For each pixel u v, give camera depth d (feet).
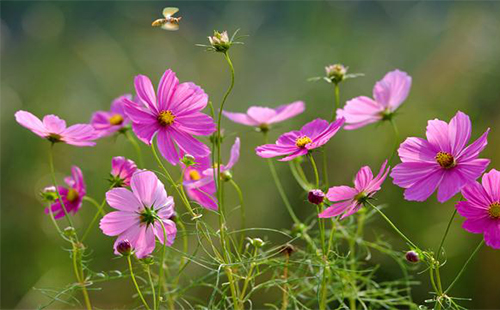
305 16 12.14
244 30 13.23
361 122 4.70
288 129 9.66
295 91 10.94
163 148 4.25
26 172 10.12
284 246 4.38
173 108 4.28
